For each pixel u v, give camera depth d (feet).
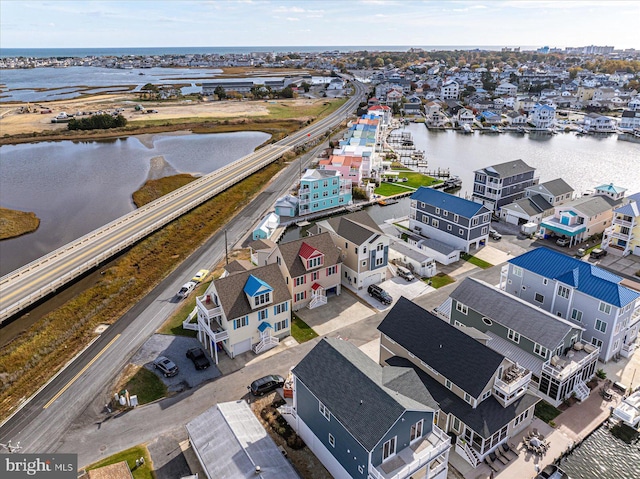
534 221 269.85
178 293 196.44
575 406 135.03
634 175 390.01
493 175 289.12
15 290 195.52
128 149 491.72
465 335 128.57
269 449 112.27
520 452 118.93
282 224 280.51
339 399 107.65
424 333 136.05
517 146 511.81
